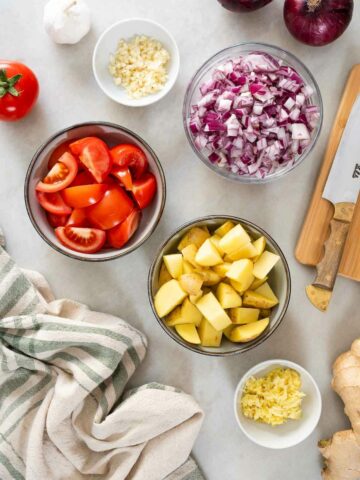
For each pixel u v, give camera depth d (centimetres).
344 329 77
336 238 71
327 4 66
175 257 69
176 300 68
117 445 73
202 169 76
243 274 66
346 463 73
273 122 67
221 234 70
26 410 73
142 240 68
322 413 78
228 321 67
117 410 72
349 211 71
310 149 69
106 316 74
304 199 76
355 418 71
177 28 74
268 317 71
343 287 77
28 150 75
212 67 70
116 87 73
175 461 74
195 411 73
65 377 73
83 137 70
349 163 70
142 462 74
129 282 76
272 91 67
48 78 74
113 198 68
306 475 78
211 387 77
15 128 75
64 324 71
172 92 75
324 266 72
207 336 70
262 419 74
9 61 69
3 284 71
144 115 75
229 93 67
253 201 76
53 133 75
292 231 76
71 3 69
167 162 75
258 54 68
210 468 78
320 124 69
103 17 74
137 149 69
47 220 71
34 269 76
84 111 75
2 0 73
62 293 76
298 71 71
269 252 69
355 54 75
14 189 75
